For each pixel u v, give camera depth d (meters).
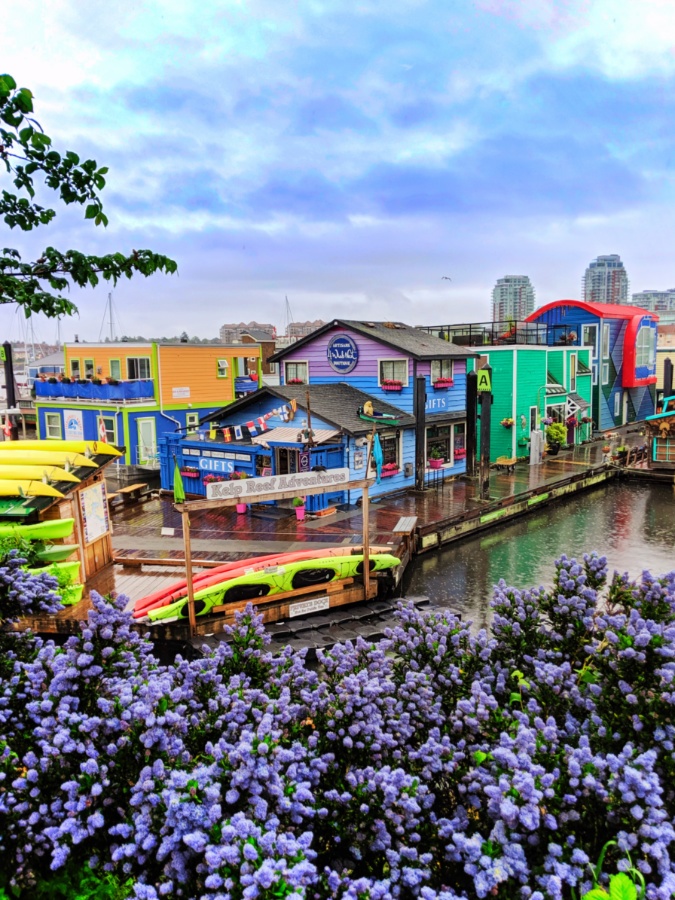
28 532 11.92
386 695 4.88
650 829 3.34
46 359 53.44
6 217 4.08
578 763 3.70
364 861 3.96
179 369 30.56
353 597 13.65
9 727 4.46
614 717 4.28
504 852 3.38
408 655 5.50
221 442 23.14
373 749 4.34
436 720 4.73
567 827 3.65
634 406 47.53
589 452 35.22
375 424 22.81
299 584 13.01
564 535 21.89
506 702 5.14
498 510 22.94
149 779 3.63
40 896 3.78
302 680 5.16
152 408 29.34
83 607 12.04
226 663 5.48
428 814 4.02
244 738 3.81
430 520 20.36
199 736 4.50
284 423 22.98
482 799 4.04
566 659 5.30
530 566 18.58
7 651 5.11
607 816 3.57
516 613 5.61
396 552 16.39
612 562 18.95
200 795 3.54
